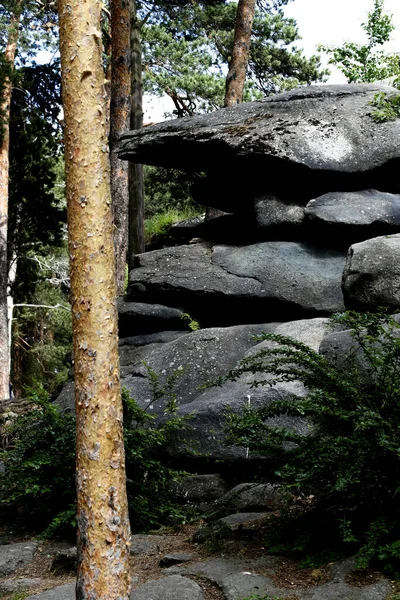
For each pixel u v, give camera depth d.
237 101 13.38
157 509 5.80
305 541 4.20
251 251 9.03
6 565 4.91
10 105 19.53
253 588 3.77
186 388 7.47
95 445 3.22
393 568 3.75
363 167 8.72
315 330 7.14
